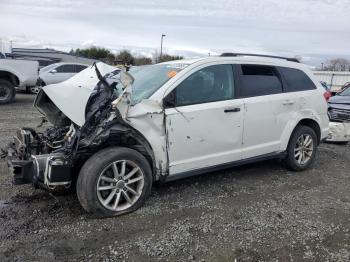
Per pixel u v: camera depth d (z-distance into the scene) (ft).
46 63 102.53
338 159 22.81
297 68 19.39
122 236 11.94
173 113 14.16
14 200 14.29
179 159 14.64
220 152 15.80
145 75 16.08
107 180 13.01
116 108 12.89
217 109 15.29
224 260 10.84
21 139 14.25
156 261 10.68
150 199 14.94
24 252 10.80
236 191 16.26
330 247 11.77
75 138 12.73
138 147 13.93
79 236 11.82
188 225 12.86
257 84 17.15
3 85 43.86
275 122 17.61
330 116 27.14
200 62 15.42
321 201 15.55
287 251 11.44
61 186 12.81
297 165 19.22
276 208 14.60
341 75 133.69
